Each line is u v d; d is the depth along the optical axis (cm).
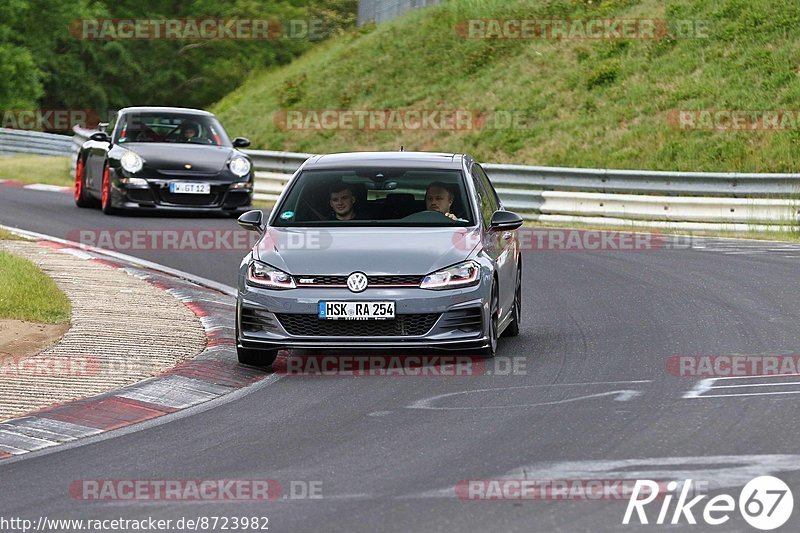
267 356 3478
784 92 9212
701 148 8862
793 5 10269
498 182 8062
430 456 2464
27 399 3014
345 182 3756
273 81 13450
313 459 2470
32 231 6406
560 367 3394
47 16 19700
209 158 6988
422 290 3347
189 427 2798
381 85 11888
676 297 4625
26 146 12725
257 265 3434
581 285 5025
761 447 2459
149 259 5684
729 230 7012
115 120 7481
